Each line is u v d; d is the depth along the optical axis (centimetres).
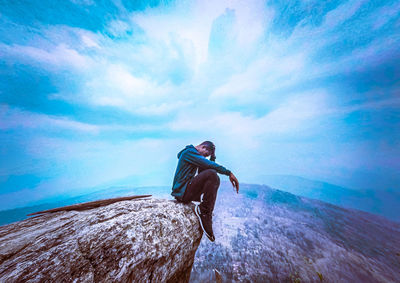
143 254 89
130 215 113
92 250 77
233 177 148
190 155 157
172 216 128
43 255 69
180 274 129
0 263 66
